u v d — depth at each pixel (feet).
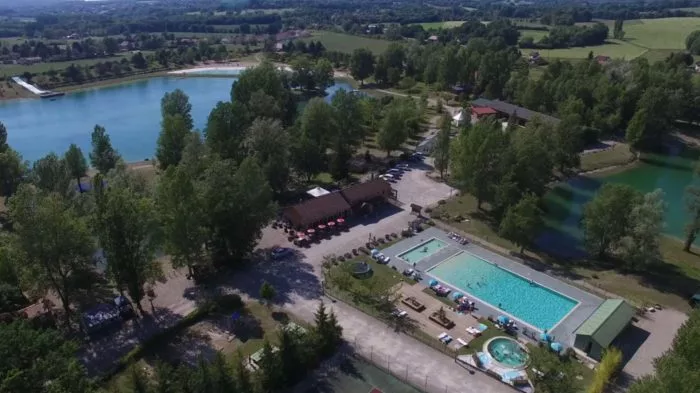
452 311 250.16
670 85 572.51
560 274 286.87
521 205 297.53
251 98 507.71
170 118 444.14
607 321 228.02
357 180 419.95
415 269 287.07
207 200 269.23
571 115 451.12
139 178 339.57
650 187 431.84
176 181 250.78
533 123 458.09
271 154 379.55
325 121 451.12
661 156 504.43
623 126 562.25
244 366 188.65
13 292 240.53
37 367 152.56
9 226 345.51
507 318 239.30
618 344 226.58
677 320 245.04
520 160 337.31
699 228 310.65
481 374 208.44
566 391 186.70
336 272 279.90
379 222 344.28
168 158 442.09
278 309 246.88
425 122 596.70
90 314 235.40
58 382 150.20
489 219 351.87
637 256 276.62
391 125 453.17
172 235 251.80
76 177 410.52
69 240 218.38
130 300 254.06
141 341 223.30
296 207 328.08
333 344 218.18
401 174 431.84
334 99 476.95
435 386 201.05
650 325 240.94
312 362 207.92
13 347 156.56
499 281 278.67
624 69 636.89
